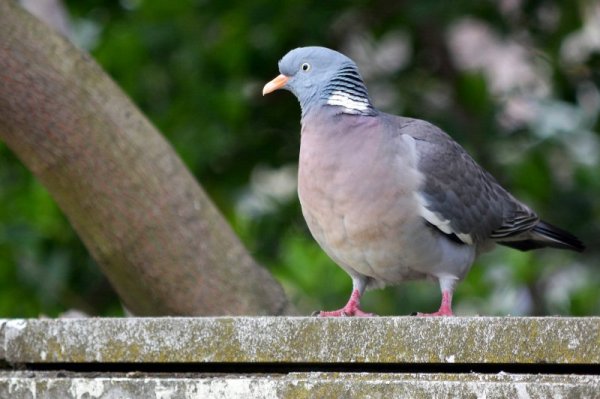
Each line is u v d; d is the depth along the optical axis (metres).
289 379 6.21
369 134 9.59
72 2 15.09
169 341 6.54
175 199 10.19
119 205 10.09
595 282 14.99
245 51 14.27
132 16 14.75
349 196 9.42
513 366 6.25
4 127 10.00
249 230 15.25
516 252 15.08
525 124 14.80
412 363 6.32
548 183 14.36
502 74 19.02
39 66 9.91
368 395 6.05
